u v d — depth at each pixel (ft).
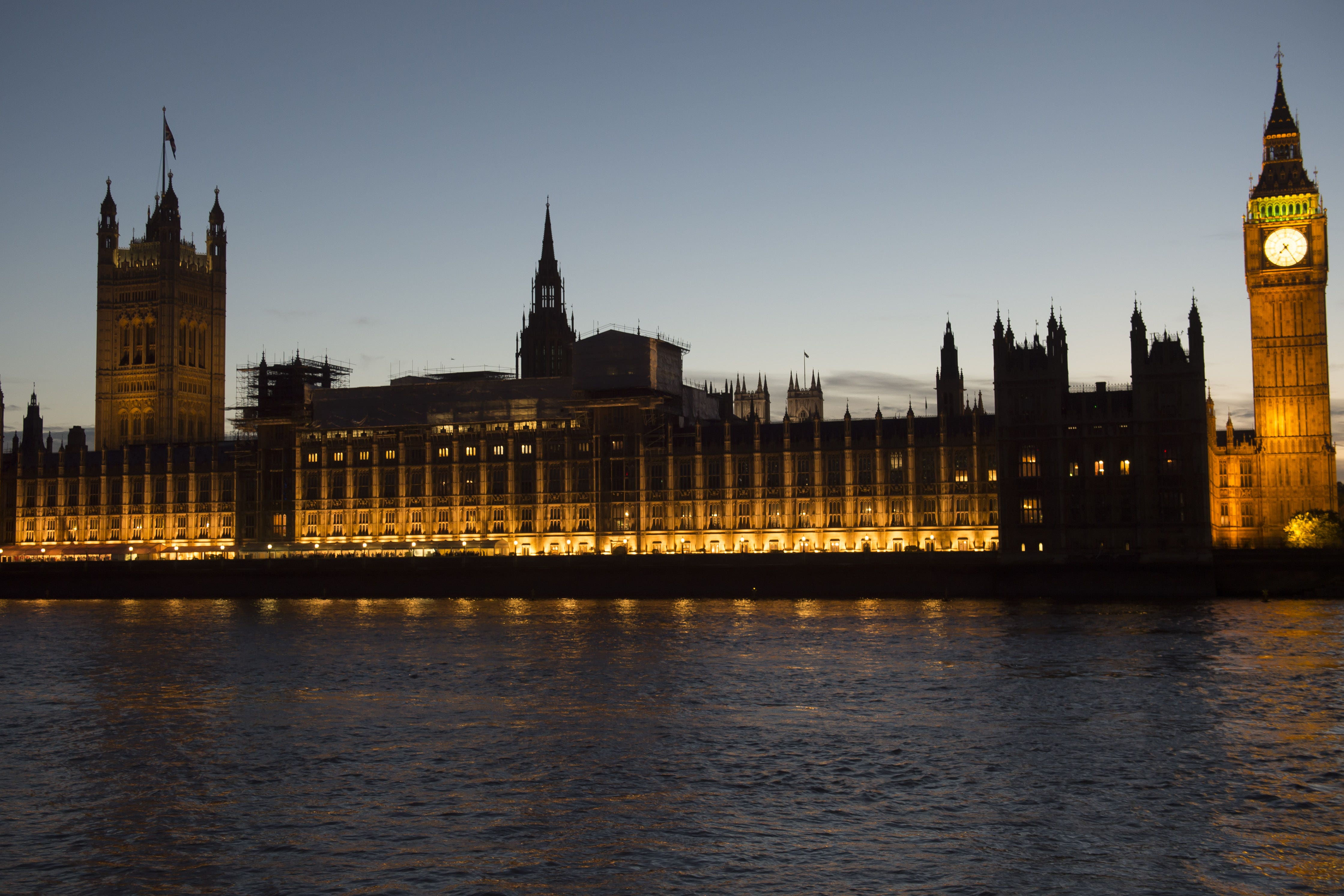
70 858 165.07
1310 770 201.87
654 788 196.75
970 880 151.33
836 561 593.01
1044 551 591.37
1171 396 577.43
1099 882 150.30
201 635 446.19
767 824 175.94
